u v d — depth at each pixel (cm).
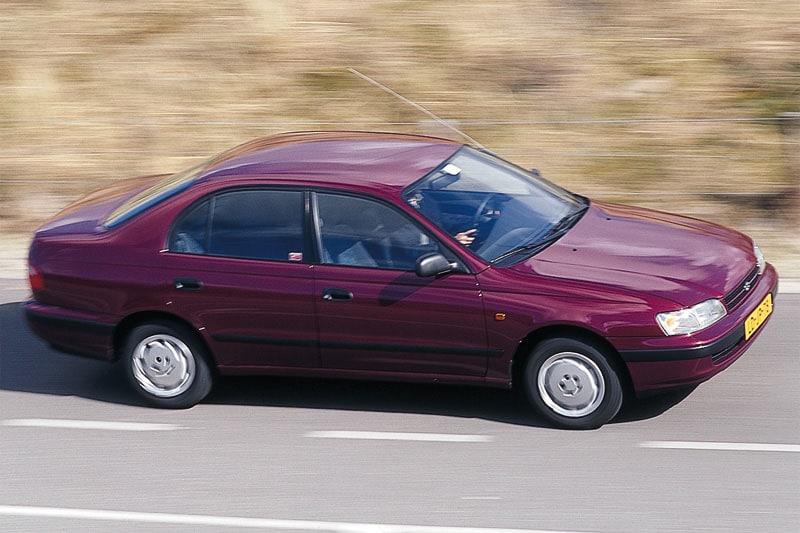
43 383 980
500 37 1692
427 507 716
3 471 806
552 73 1612
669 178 1399
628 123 1505
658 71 1593
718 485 726
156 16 1823
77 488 773
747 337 808
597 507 704
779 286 1123
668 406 854
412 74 1650
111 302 891
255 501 738
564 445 796
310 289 839
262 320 857
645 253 836
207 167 929
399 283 821
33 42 1797
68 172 1543
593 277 798
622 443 795
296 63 1703
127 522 721
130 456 821
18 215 1462
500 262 816
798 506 695
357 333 838
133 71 1727
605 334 778
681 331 773
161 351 896
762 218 1308
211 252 870
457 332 814
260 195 864
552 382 813
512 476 752
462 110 1577
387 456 795
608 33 1677
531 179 945
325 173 867
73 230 931
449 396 899
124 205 947
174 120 1638
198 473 786
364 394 916
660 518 686
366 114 1597
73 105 1684
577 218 898
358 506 723
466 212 849
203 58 1736
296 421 869
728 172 1390
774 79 1546
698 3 1709
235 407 906
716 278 809
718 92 1543
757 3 1698
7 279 1247
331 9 1800
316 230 845
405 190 844
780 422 817
